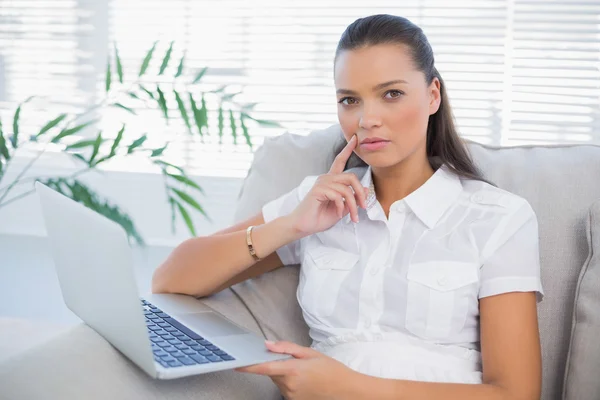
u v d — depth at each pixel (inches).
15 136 81.7
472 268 49.9
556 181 56.9
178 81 92.0
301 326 58.4
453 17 84.5
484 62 84.3
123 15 92.9
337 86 51.3
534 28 82.8
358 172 59.7
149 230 95.5
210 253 55.3
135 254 95.5
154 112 93.3
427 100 51.7
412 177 54.3
